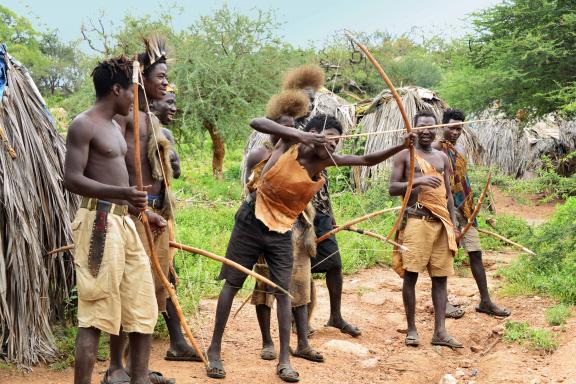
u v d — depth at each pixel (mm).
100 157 3629
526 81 14750
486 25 16250
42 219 5074
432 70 31062
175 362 4836
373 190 11328
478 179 10039
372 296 6918
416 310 6539
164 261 4520
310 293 5320
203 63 17016
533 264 6973
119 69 3672
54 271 5152
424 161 5422
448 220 5430
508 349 5223
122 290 3621
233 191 15234
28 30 33000
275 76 18016
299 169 4461
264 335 5020
